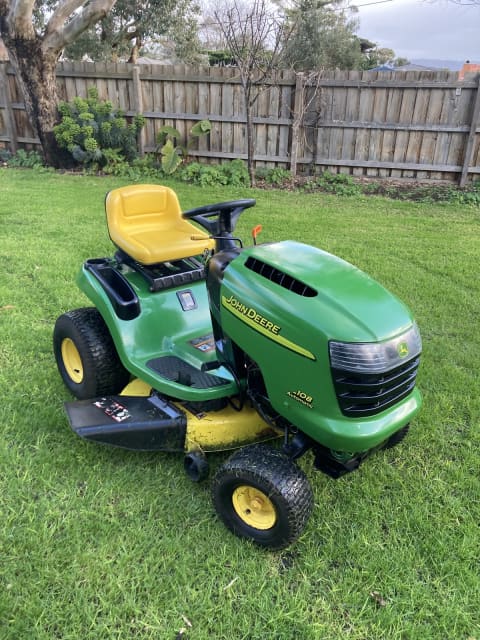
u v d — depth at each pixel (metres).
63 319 3.18
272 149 9.76
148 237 3.27
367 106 9.20
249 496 2.29
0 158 10.66
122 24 22.80
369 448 2.15
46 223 6.64
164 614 2.01
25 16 8.85
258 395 2.47
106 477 2.64
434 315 4.62
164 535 2.33
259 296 2.22
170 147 9.48
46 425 2.98
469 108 8.80
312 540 2.37
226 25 16.12
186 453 2.59
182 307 3.14
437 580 2.19
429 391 3.53
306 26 21.31
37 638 1.89
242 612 2.03
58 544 2.26
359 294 2.14
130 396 2.84
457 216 7.91
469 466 2.86
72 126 9.38
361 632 1.98
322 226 7.07
